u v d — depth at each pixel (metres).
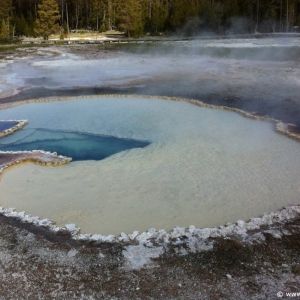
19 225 6.95
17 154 10.39
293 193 8.00
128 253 6.07
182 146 10.78
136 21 44.25
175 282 5.43
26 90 18.58
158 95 17.02
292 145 10.58
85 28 55.16
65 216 7.40
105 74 22.53
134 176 9.02
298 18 45.91
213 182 8.56
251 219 6.95
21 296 5.24
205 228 6.71
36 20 45.03
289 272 5.56
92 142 11.55
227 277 5.49
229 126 12.41
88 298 5.18
